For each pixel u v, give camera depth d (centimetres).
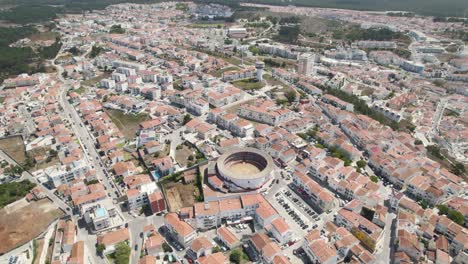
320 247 15612
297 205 19425
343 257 16100
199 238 16612
